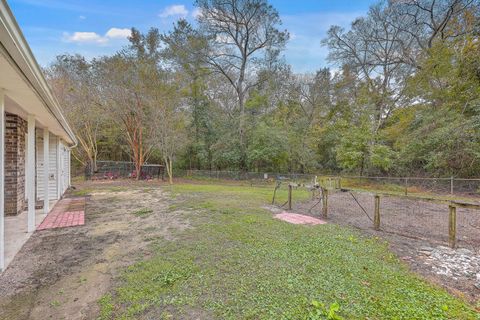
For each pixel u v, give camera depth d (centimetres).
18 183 590
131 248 380
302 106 2094
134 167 1806
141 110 1595
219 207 685
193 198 866
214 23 1808
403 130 1420
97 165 1748
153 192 1038
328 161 1861
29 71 270
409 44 1561
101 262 329
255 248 368
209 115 1950
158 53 1666
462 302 238
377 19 1630
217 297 239
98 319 212
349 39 1767
